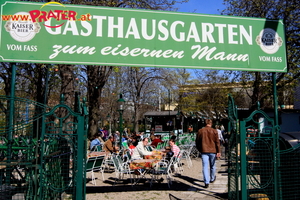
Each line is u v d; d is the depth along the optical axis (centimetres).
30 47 572
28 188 479
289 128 1703
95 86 1692
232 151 570
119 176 845
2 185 470
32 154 499
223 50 649
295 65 1290
